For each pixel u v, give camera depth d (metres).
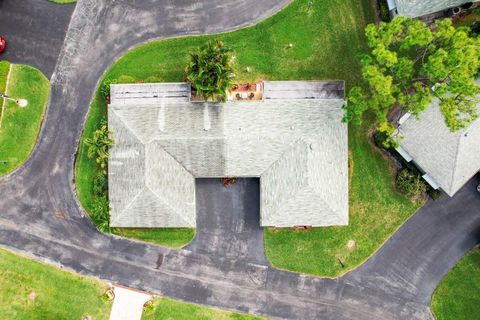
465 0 52.38
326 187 52.84
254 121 53.12
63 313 56.75
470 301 56.53
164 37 56.66
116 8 56.62
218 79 49.00
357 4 56.06
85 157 56.94
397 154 55.59
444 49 48.03
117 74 56.72
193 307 56.84
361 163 56.44
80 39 56.78
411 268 56.81
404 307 56.91
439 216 56.56
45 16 56.78
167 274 57.00
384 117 48.91
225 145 52.81
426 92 47.28
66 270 57.12
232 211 56.75
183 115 53.31
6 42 56.81
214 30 56.56
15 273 56.88
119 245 57.09
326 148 53.00
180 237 56.91
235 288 56.91
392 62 46.16
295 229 56.72
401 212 56.62
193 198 54.78
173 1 56.47
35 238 57.31
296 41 56.41
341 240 56.75
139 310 56.78
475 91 45.72
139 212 53.91
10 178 57.34
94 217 56.94
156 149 53.06
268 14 56.53
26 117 56.91
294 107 53.38
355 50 56.19
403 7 51.75
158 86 54.59
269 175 53.88
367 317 56.94
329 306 56.91
